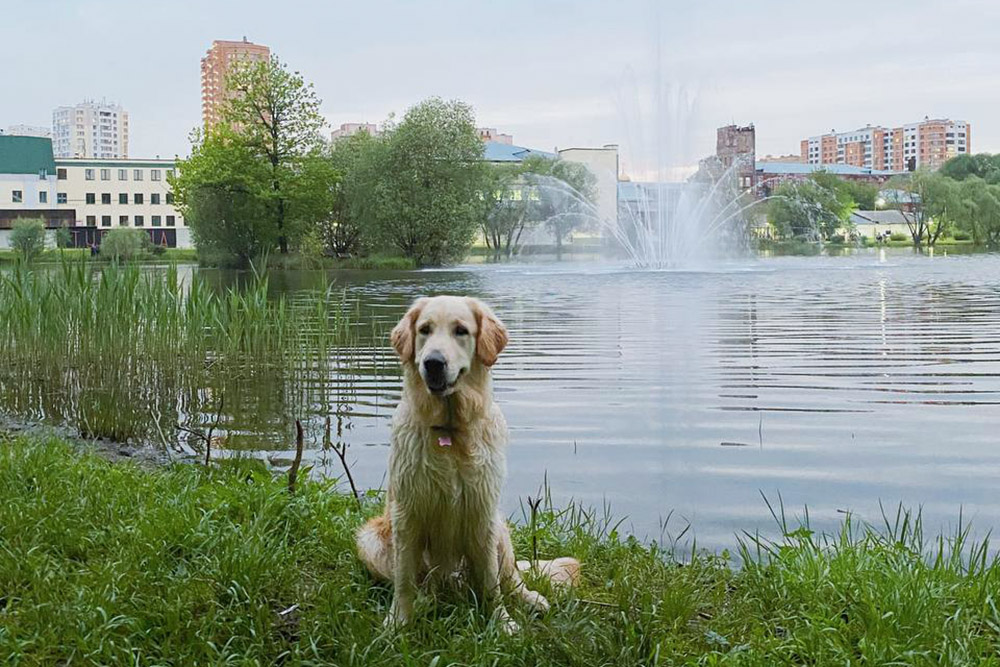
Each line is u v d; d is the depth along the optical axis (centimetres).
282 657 372
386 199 5281
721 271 3488
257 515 516
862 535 572
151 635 378
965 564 516
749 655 364
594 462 756
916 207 7819
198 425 920
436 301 420
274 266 5356
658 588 443
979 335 1496
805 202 7231
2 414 982
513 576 441
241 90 5747
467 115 5569
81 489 563
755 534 581
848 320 1733
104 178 10981
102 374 995
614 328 1653
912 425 866
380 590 454
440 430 409
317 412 977
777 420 896
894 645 365
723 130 10850
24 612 388
